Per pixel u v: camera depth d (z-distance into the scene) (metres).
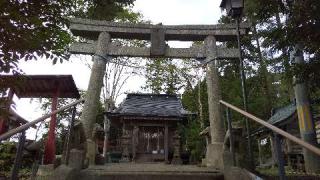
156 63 23.20
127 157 14.80
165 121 15.11
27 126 3.09
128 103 17.02
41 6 3.82
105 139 14.99
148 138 15.12
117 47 7.59
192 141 18.81
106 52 7.47
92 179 4.47
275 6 7.52
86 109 6.79
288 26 6.91
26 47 3.71
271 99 21.69
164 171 4.69
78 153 4.64
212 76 7.30
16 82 3.89
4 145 7.46
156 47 7.50
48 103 19.88
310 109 10.50
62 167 4.33
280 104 21.59
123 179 4.51
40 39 3.83
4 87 3.84
